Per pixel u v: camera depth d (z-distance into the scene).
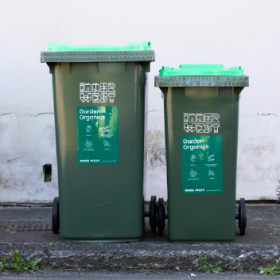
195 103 4.23
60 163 4.31
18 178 6.27
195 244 4.36
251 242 4.43
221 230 4.34
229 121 4.25
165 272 4.22
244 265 4.26
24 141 6.23
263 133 6.27
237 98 4.25
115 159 4.29
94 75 4.22
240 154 6.30
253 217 5.57
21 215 5.71
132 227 4.36
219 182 4.30
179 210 4.33
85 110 4.25
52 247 4.31
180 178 4.30
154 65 6.17
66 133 4.27
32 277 4.08
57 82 4.23
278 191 6.32
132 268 4.27
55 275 4.14
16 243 4.38
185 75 4.21
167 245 4.34
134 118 4.26
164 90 4.26
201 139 4.27
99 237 4.37
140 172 4.32
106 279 4.05
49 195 6.31
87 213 4.34
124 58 4.14
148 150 6.28
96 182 4.31
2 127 6.19
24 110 6.18
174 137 4.27
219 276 4.14
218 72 4.24
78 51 4.14
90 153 4.29
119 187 4.32
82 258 4.26
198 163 4.29
